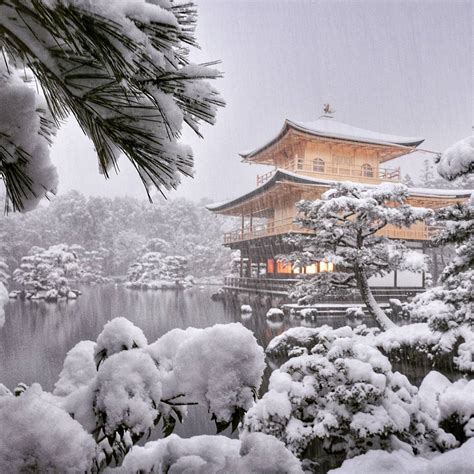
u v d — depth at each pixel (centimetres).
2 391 135
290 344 1202
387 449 457
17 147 119
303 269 2716
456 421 525
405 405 493
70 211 6569
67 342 1589
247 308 2434
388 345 1186
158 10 91
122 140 104
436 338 1109
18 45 93
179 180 115
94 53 91
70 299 3391
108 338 140
